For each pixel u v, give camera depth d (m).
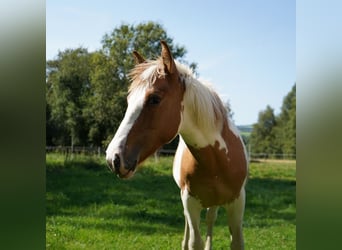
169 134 2.56
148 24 23.17
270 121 43.81
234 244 3.12
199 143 2.75
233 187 2.99
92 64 23.61
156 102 2.47
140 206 7.29
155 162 14.22
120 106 21.17
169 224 6.09
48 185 9.45
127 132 2.40
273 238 5.30
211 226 3.88
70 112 22.95
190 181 2.98
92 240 4.89
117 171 2.33
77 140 23.36
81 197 7.98
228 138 2.95
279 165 19.52
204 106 2.68
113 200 7.76
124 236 5.19
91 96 22.33
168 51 2.53
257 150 42.00
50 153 17.31
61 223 5.74
